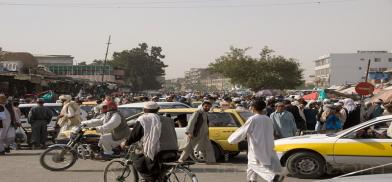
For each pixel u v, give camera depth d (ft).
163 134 28.40
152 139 27.99
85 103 69.77
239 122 46.32
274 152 28.89
